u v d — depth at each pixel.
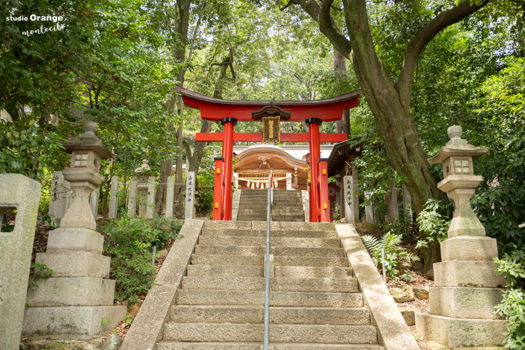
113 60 5.53
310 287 5.30
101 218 8.74
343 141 10.03
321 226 7.30
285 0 9.91
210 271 5.61
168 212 7.59
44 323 3.93
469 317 4.03
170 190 7.72
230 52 13.94
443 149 4.68
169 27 11.33
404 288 5.59
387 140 6.48
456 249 4.36
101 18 4.31
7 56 3.60
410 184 6.37
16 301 3.11
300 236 6.87
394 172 7.59
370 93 6.50
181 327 4.32
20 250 3.18
